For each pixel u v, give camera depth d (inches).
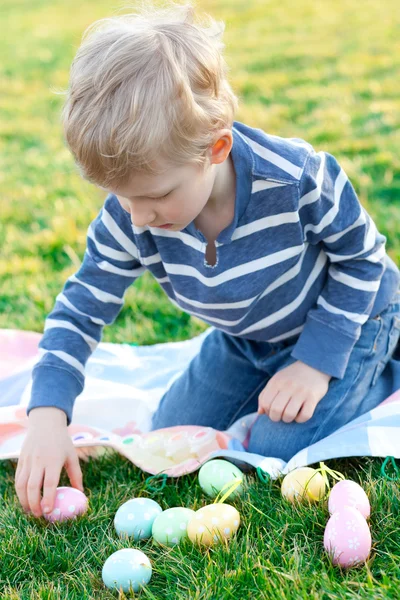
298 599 57.6
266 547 65.0
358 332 81.4
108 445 82.7
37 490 72.9
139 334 113.0
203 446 81.0
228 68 73.8
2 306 121.8
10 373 101.4
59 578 66.0
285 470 75.0
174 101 60.9
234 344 93.4
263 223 74.4
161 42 63.2
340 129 184.9
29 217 155.8
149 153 60.2
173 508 69.5
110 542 68.8
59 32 351.6
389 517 66.3
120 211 77.4
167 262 78.4
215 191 71.8
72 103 62.3
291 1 361.7
